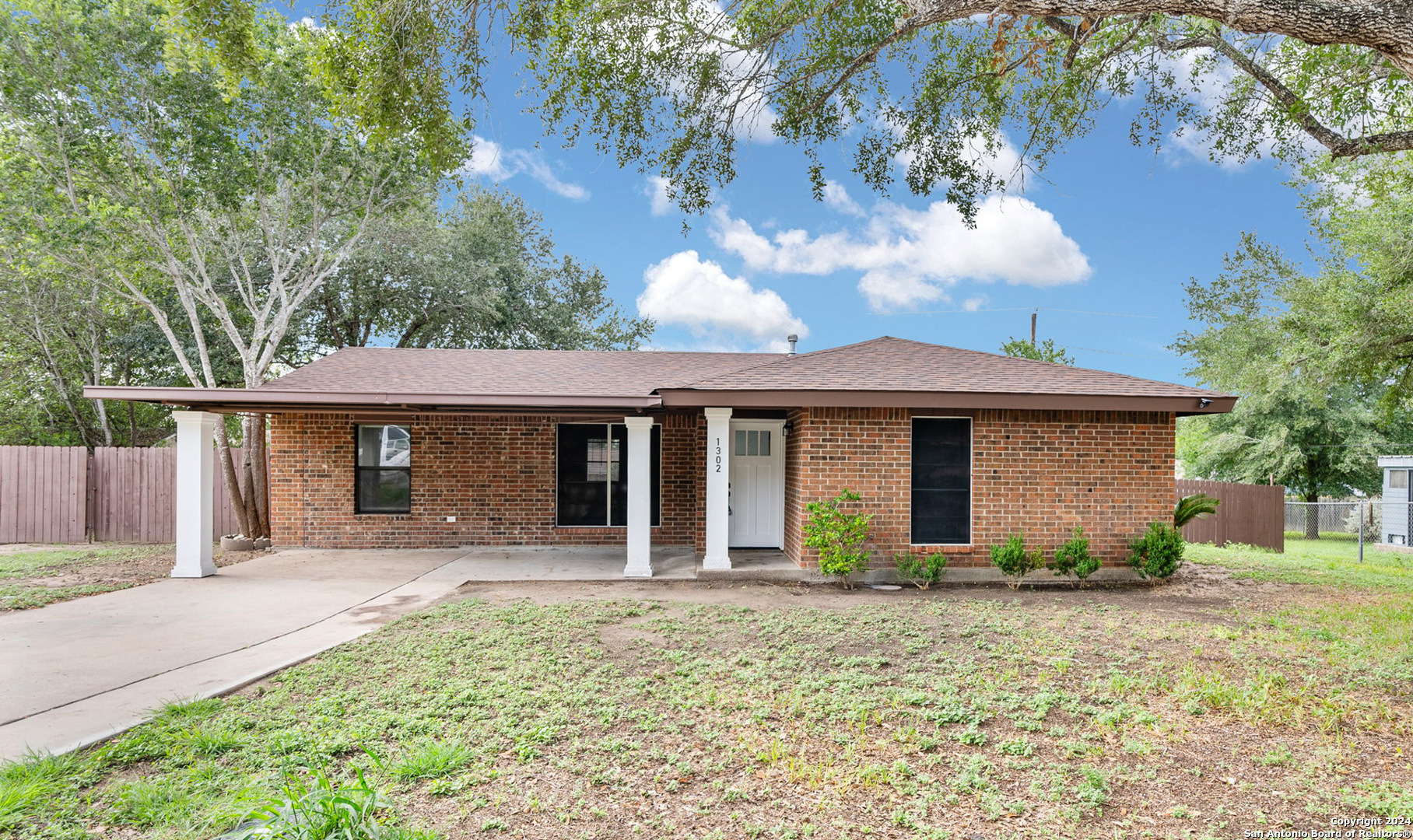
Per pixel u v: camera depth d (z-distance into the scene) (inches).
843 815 138.3
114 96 493.7
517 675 217.5
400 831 126.4
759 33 319.6
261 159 554.3
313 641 264.1
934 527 397.4
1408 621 291.4
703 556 450.3
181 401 385.7
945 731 178.1
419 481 514.9
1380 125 334.0
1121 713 188.7
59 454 578.2
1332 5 177.2
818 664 232.5
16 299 700.7
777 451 470.6
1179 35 353.1
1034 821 136.5
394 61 289.9
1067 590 375.6
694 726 180.7
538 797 143.0
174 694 204.1
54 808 138.4
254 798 127.3
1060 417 401.1
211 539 412.8
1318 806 142.9
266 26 512.1
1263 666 229.6
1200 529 686.5
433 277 856.3
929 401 376.8
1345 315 565.6
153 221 536.7
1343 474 933.8
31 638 269.0
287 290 779.4
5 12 464.1
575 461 522.6
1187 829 134.4
